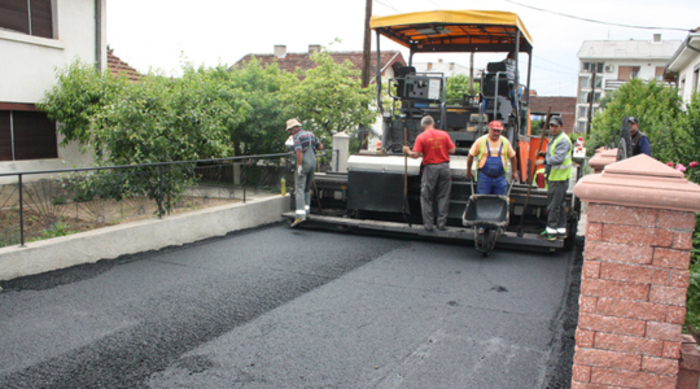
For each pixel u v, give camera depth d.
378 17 9.20
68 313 4.99
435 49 10.49
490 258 7.41
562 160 7.37
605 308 2.89
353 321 4.93
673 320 2.79
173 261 6.89
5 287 5.62
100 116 8.99
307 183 9.14
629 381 2.89
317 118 14.30
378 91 9.59
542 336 4.67
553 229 7.57
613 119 21.42
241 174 9.45
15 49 10.49
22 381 3.71
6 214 6.13
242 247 7.75
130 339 4.45
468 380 3.85
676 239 2.75
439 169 7.91
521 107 10.24
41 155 11.32
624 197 2.75
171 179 8.09
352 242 8.23
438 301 5.53
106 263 6.66
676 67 21.86
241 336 4.55
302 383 3.76
